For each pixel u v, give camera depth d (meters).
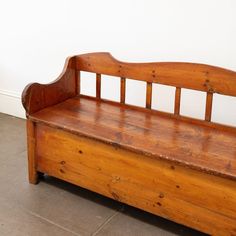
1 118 3.28
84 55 2.27
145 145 1.72
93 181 1.96
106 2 2.52
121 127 1.92
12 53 3.15
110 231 1.82
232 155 1.65
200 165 1.56
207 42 2.22
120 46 2.57
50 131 2.02
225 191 1.56
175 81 2.01
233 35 2.13
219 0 2.11
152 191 1.77
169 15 2.30
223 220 1.61
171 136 1.83
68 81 2.29
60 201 2.05
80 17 2.68
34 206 2.00
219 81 1.87
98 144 1.86
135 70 2.11
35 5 2.86
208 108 1.95
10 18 3.04
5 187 2.17
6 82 3.30
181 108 2.43
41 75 3.06
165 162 1.67
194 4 2.19
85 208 1.99
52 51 2.92
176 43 2.33
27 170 2.37
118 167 1.84
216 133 1.88
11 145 2.72
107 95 2.73
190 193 1.66
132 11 2.43
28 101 2.03
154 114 2.12
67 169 2.04
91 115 2.08
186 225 1.73
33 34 2.97
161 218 1.93
